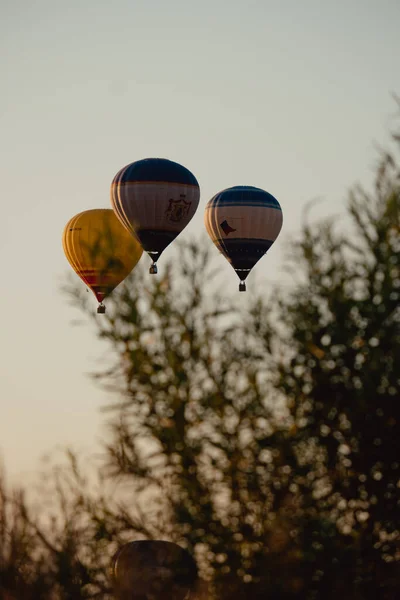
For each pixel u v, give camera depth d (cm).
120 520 1039
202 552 1017
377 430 1052
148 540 1019
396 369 1053
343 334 1069
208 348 1073
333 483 1051
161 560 1007
